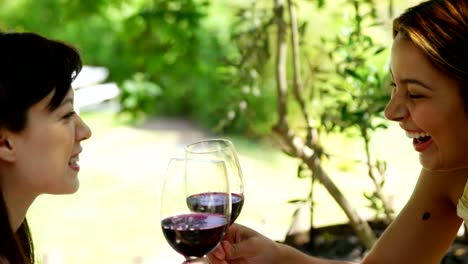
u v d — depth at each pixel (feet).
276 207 19.80
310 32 12.44
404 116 5.83
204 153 6.09
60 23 18.67
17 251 5.08
